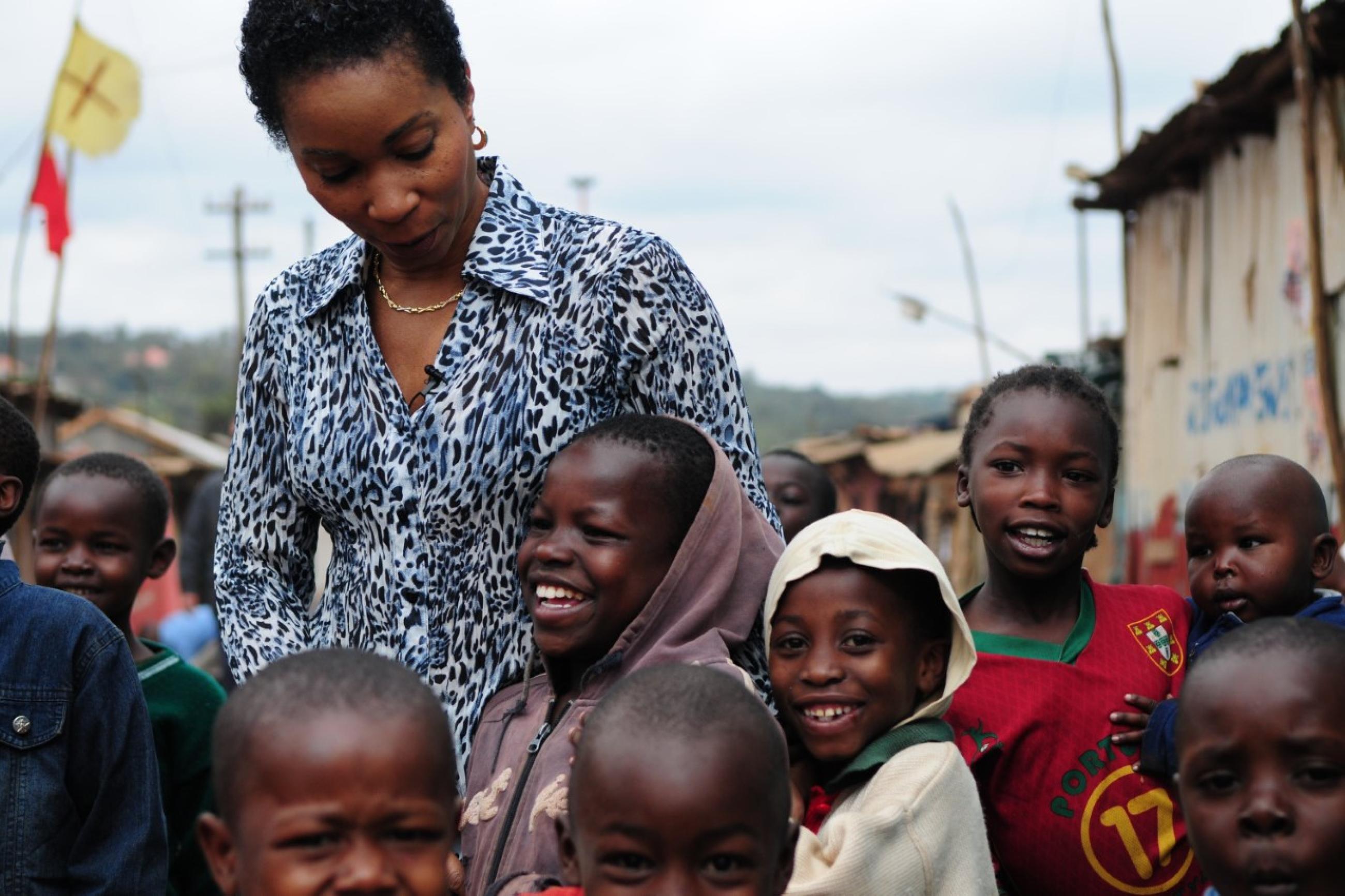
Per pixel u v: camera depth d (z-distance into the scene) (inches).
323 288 130.7
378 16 116.3
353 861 88.2
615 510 119.5
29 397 792.3
